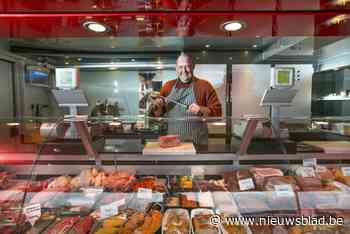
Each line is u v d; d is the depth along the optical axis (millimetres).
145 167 1453
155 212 1215
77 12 1062
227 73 3535
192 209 1233
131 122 1626
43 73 3840
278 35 1410
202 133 1585
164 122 1636
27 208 1190
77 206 1235
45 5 992
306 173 1377
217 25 1226
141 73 3898
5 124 1505
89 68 3920
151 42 3500
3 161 1403
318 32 1351
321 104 3639
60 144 1429
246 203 1248
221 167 1452
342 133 1547
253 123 1397
